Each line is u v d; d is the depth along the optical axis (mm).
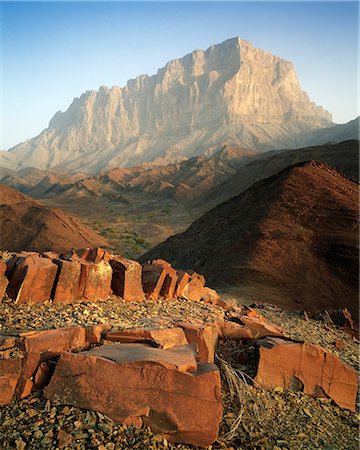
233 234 37781
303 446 7328
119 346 7320
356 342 17234
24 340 6750
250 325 10883
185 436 6277
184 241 45156
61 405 6195
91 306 9828
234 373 8469
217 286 29078
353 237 33719
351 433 8258
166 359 6621
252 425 7402
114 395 6262
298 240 34219
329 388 9250
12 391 6234
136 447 5891
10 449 5480
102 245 57938
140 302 11484
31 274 9445
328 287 30484
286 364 9078
